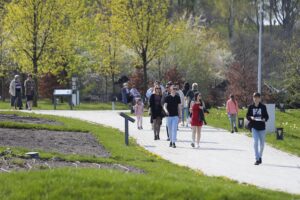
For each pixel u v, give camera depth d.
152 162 41.88
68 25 116.12
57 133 55.88
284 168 43.06
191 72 167.00
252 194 28.33
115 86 167.50
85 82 164.50
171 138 53.50
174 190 27.36
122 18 113.56
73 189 26.91
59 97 146.00
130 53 160.38
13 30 108.50
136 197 26.53
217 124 77.00
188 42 166.62
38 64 113.50
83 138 53.94
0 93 160.62
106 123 72.94
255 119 44.88
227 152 50.88
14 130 54.69
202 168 41.84
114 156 43.16
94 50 146.75
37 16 107.50
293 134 69.75
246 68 167.50
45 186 27.20
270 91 156.62
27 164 34.56
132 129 67.25
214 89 170.88
